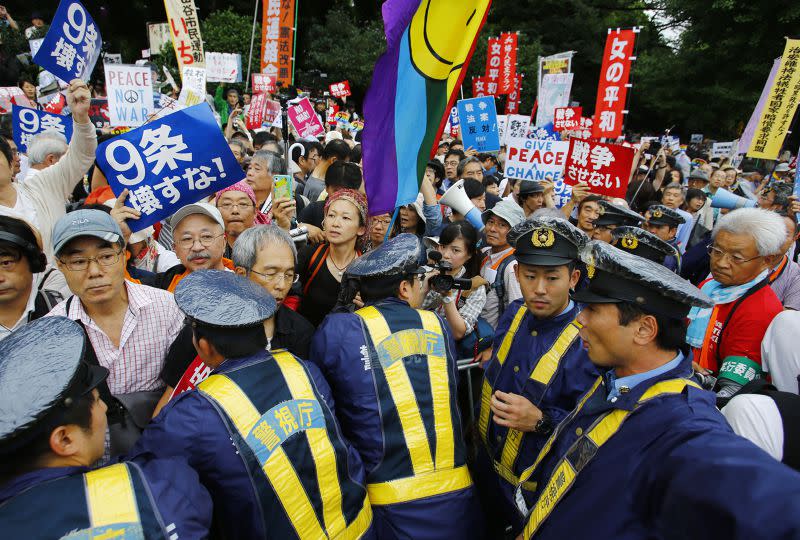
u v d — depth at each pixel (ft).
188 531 4.30
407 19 8.34
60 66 10.79
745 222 8.91
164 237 13.42
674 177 32.40
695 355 9.84
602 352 4.99
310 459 5.55
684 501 3.53
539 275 7.13
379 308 7.26
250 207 11.10
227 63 32.81
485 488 8.46
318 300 10.55
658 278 4.54
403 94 8.71
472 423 10.21
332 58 67.15
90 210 6.90
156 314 7.58
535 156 17.44
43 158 13.75
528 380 7.45
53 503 3.92
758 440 5.38
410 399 6.72
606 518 4.33
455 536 6.52
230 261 10.28
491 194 20.03
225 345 5.73
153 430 5.34
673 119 88.22
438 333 7.27
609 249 4.80
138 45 73.15
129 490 4.21
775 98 22.59
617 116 23.76
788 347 7.79
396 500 6.41
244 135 26.13
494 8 86.48
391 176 8.88
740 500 3.15
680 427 4.06
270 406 5.53
